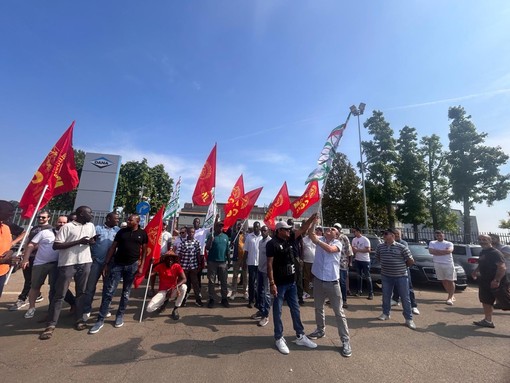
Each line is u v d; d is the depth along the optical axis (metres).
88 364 3.59
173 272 5.83
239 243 7.91
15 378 3.21
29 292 5.61
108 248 5.61
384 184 22.66
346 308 6.75
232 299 7.41
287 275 4.40
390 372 3.57
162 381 3.24
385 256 5.87
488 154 21.66
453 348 4.36
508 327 5.44
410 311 5.46
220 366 3.64
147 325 5.17
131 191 23.12
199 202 9.09
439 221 25.52
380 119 23.91
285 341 4.52
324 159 5.27
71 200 23.08
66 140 5.72
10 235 4.11
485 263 5.52
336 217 25.39
